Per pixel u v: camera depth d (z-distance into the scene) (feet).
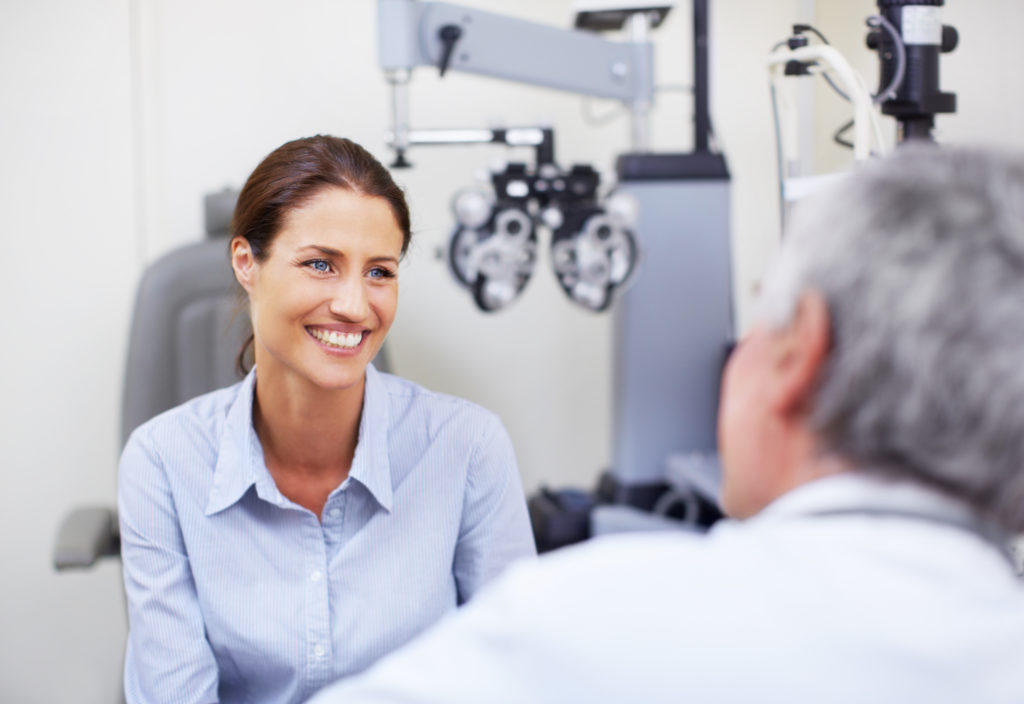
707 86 6.38
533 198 5.53
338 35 7.59
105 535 5.57
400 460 3.86
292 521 3.66
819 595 1.54
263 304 3.57
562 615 1.59
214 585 3.67
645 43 6.23
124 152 7.41
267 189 3.52
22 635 7.63
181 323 6.04
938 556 1.56
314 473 3.84
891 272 1.55
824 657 1.50
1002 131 5.42
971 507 1.63
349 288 3.49
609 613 1.58
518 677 1.57
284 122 7.58
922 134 4.04
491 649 1.61
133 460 3.75
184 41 7.41
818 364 1.64
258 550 3.68
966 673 1.49
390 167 5.64
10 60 7.21
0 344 7.37
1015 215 1.55
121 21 7.31
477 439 3.95
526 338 8.13
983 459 1.55
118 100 7.36
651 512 6.66
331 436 3.74
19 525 7.52
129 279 7.49
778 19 8.01
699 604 1.57
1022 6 5.34
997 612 1.54
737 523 1.84
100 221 7.42
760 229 8.18
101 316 7.48
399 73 5.53
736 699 1.49
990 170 1.62
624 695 1.52
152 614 3.66
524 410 8.18
